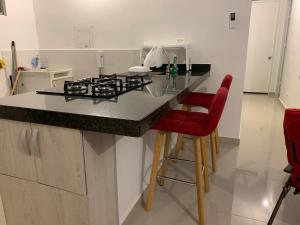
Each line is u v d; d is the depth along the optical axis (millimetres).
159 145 1616
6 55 2943
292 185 1315
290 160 1180
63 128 1041
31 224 1335
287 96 4691
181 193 1974
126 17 3014
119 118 904
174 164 2457
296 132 1060
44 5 3318
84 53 3178
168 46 2682
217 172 2320
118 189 1498
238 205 1818
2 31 2926
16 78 2955
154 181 1704
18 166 1231
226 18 2654
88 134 1070
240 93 2826
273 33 5645
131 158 1654
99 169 1212
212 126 1458
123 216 1622
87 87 1481
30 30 3342
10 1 3002
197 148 1515
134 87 1568
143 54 2854
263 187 2055
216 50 2773
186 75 2375
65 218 1208
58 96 1328
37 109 1057
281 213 1721
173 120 1628
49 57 3361
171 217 1695
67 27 3311
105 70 3150
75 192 1128
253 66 6016
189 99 2291
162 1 2822
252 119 4035
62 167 1110
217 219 1670
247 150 2824
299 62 3971
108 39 3166
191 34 2809
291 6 5012
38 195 1237
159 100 1216
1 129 1201
